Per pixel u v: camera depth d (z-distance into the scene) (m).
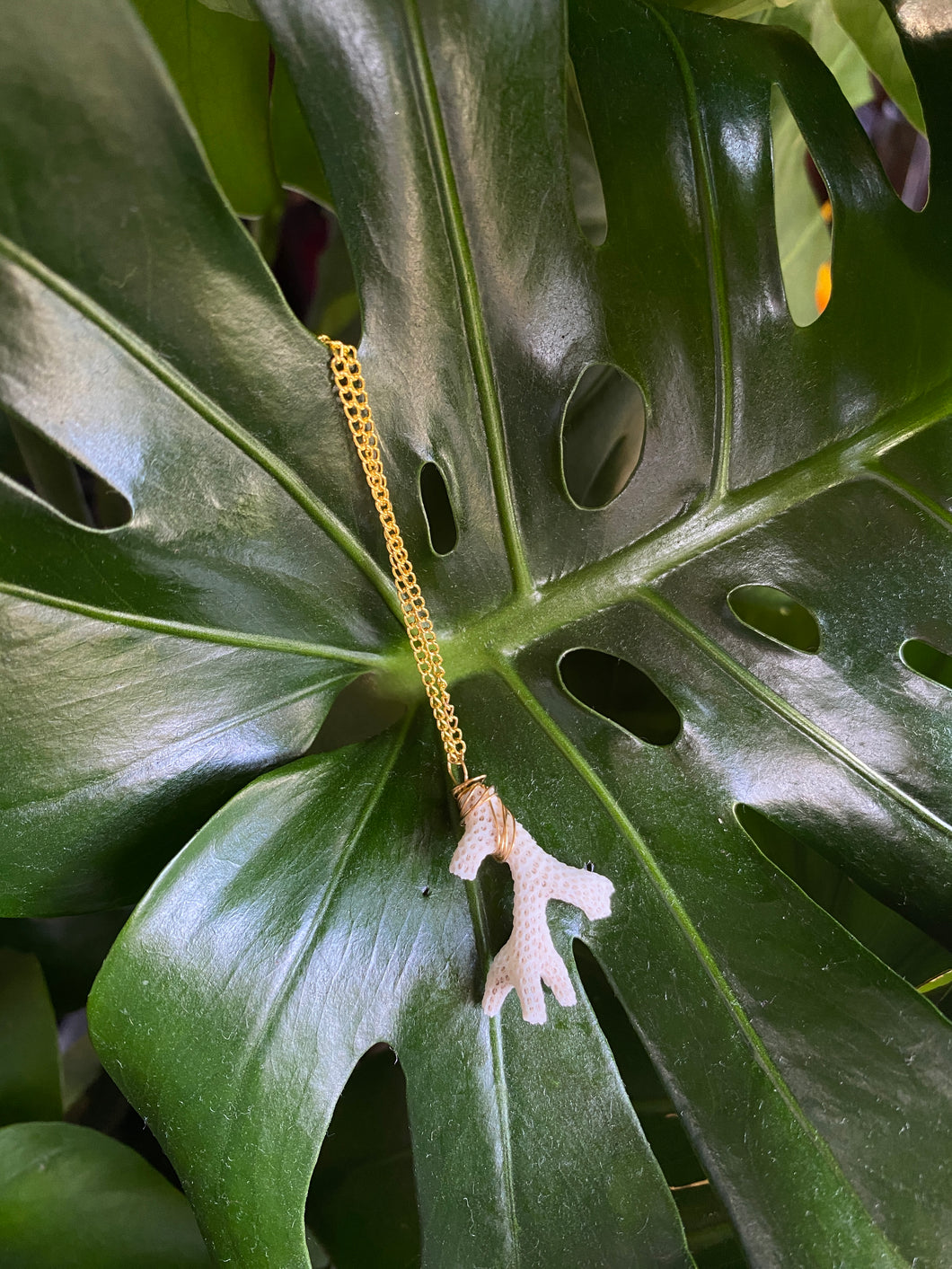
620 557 0.18
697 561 0.17
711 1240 0.18
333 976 0.14
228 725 0.15
